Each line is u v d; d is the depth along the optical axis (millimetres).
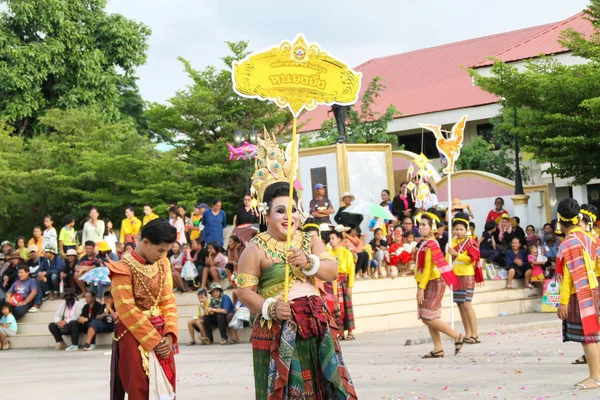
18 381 12797
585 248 8719
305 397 6059
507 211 24203
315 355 6160
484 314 19078
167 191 28688
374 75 39344
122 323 7086
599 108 18578
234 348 15891
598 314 8773
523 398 8258
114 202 29625
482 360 11477
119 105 38812
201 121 30453
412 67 38750
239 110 30453
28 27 36375
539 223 23703
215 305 17000
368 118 32938
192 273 18328
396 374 10586
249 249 6371
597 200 28781
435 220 12086
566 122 19656
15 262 20938
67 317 18609
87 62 36375
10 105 34969
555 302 19469
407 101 35312
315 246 6480
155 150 31203
